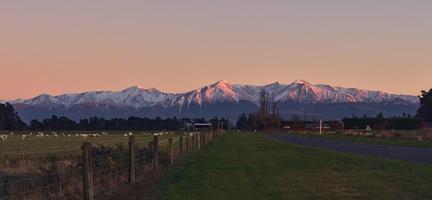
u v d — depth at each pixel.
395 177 26.55
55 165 25.86
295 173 29.81
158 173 28.19
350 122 188.25
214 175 29.06
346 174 28.64
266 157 43.72
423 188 22.50
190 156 45.03
